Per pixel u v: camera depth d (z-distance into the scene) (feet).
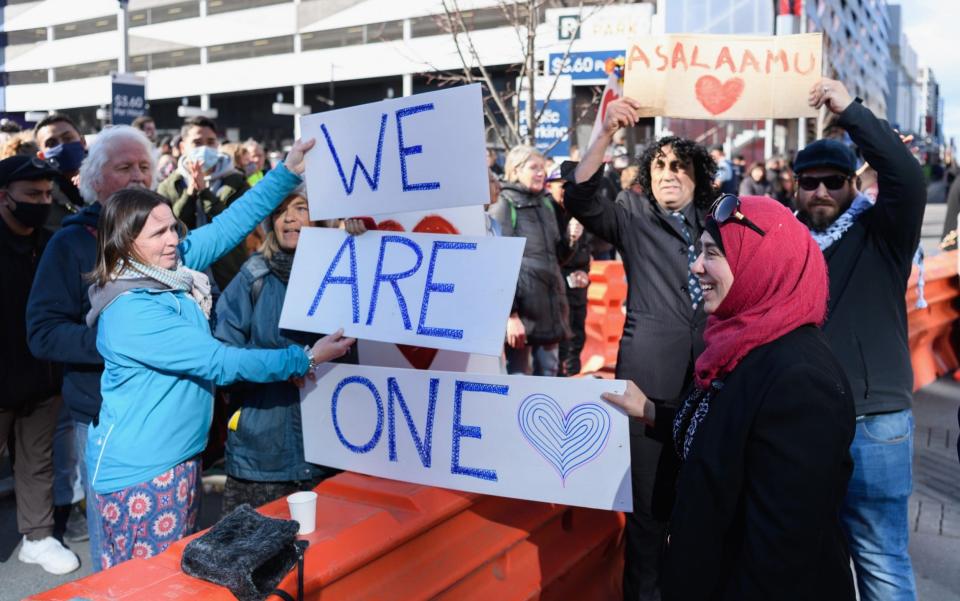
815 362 5.78
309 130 9.21
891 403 9.28
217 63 124.88
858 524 9.60
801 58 10.09
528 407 8.05
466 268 8.13
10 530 15.39
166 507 8.55
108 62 112.27
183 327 8.24
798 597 5.52
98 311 8.42
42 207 12.85
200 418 8.83
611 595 11.30
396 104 8.43
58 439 15.84
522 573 9.29
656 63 10.33
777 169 49.73
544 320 17.44
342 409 8.98
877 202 9.36
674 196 10.37
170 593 5.81
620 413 7.76
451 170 8.16
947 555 13.83
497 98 25.38
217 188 19.08
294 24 112.27
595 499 7.88
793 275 6.00
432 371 8.44
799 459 5.52
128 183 11.05
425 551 7.88
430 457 8.48
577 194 10.45
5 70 121.19
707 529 5.95
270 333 9.76
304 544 6.56
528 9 24.85
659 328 10.29
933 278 24.93
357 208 8.86
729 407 5.96
